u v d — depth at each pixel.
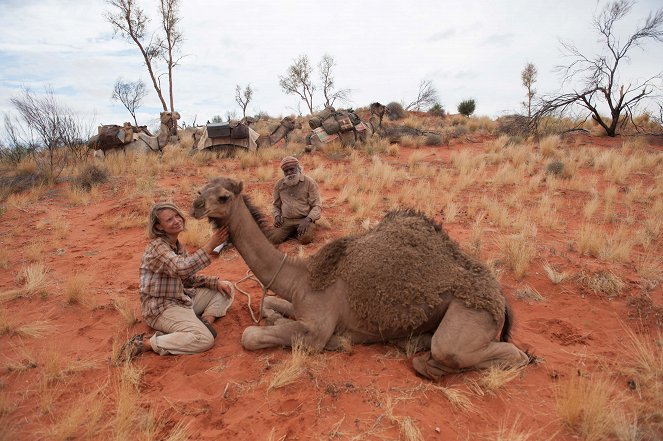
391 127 24.33
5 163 17.66
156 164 16.48
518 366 4.43
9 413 4.05
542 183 13.18
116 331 5.62
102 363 4.88
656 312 5.64
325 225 9.48
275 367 4.57
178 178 14.88
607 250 7.38
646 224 8.99
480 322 4.26
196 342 4.99
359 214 10.15
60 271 7.77
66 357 5.02
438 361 4.31
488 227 9.26
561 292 6.34
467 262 4.69
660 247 7.84
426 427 3.74
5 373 4.74
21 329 5.61
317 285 4.81
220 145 18.84
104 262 8.14
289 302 5.45
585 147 18.70
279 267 5.00
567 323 5.52
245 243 4.93
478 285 4.39
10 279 7.50
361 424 3.78
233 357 4.88
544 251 7.68
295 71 41.69
